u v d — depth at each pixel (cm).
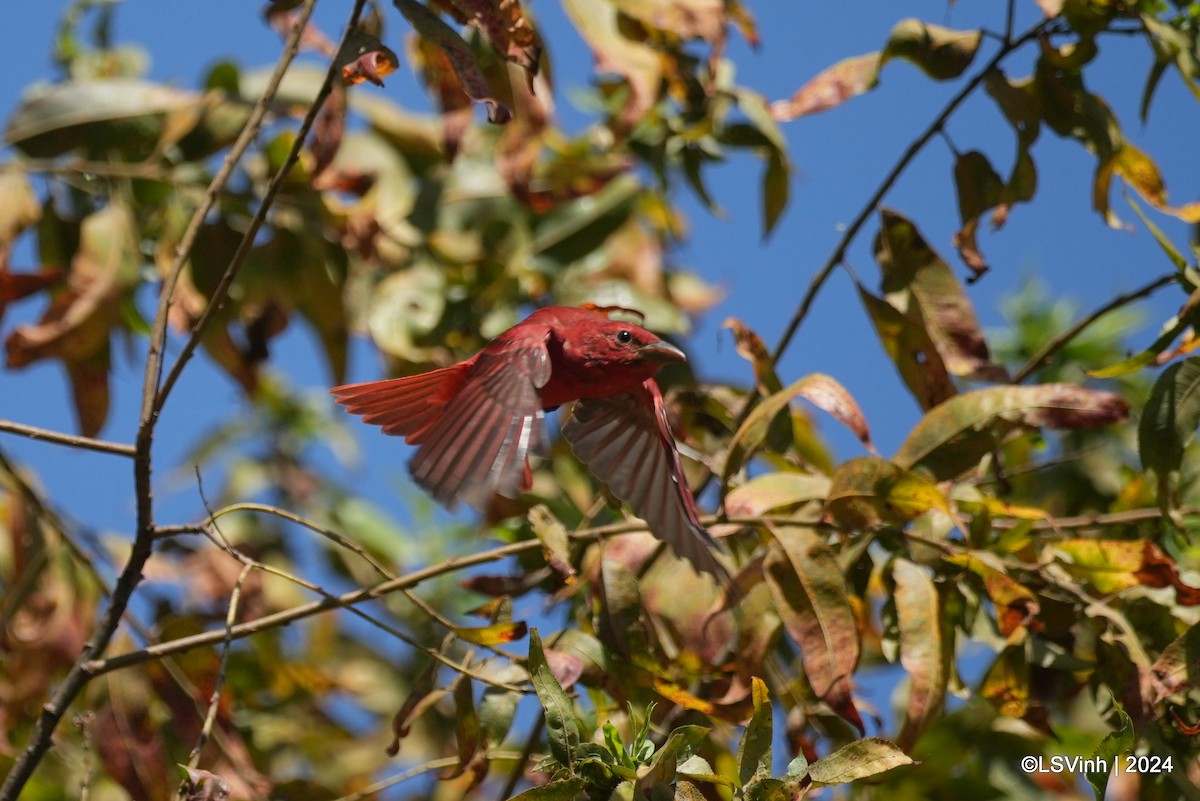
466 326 1329
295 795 984
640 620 882
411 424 771
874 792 1030
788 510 945
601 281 1352
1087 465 1155
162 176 1257
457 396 655
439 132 1376
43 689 1098
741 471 1004
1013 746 1026
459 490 610
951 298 975
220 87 1316
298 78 1337
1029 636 935
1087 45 991
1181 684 859
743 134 1215
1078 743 1029
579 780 667
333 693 1365
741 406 1011
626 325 793
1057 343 967
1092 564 907
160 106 1286
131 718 1023
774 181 1213
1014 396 898
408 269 1345
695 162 1235
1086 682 937
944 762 1029
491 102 768
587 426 810
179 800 743
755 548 1023
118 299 1170
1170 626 930
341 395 770
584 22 1145
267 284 1273
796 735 949
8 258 1183
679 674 922
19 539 1125
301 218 1292
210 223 1267
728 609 927
